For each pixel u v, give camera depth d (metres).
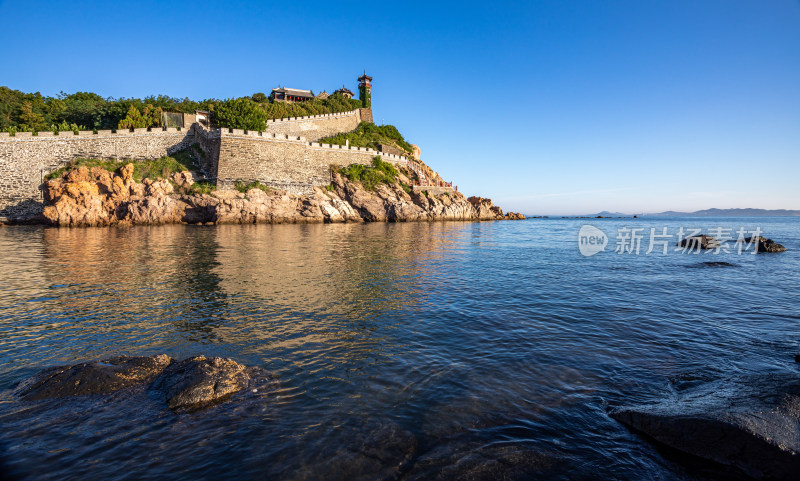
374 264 19.41
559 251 27.44
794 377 6.08
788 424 4.90
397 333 9.10
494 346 8.30
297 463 4.48
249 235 34.97
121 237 31.58
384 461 4.52
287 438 4.96
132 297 12.22
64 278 14.91
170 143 55.12
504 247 29.89
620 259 23.55
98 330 9.17
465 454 4.67
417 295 12.99
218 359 6.83
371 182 68.88
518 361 7.50
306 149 63.19
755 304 12.28
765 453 4.48
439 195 78.50
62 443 4.84
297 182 61.62
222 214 50.47
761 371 7.05
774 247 29.61
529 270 18.61
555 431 5.21
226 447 4.79
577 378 6.78
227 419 5.41
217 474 4.31
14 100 67.44
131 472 4.34
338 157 68.38
